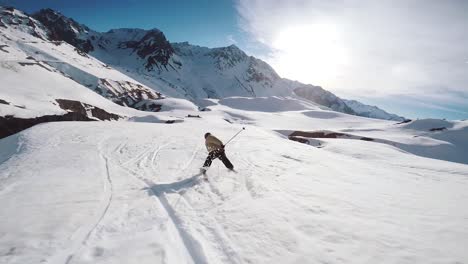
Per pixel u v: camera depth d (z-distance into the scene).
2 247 3.70
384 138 64.25
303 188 7.24
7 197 5.77
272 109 198.75
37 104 54.66
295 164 11.11
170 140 16.67
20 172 8.25
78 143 14.23
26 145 13.86
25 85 68.94
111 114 75.81
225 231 4.43
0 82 63.19
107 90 136.62
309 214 5.23
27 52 146.12
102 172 8.54
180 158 11.35
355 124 127.81
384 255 3.71
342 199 6.35
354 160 15.88
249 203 5.81
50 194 6.03
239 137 21.91
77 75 140.00
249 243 4.04
